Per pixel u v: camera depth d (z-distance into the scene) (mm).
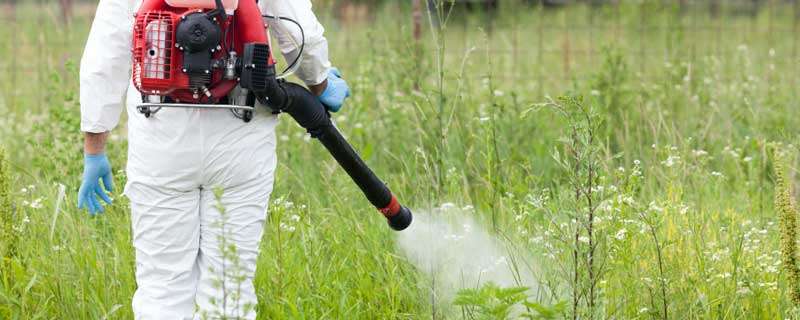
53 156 8672
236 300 5359
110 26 5332
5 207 6621
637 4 14211
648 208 7035
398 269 7047
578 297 5684
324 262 7184
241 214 5602
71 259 6906
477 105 11008
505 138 9570
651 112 10719
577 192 5586
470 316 6156
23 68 13805
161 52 5105
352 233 7516
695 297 6359
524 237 7004
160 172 5438
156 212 5527
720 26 14359
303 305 6625
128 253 7039
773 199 8648
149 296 5625
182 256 5617
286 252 7051
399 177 9234
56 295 6512
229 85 5285
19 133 10508
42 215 7633
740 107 11008
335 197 8281
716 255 6594
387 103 10430
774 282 6422
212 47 5156
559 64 15008
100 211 5906
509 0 17688
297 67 5586
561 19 17797
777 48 15477
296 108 5613
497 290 5480
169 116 5363
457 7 18172
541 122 10180
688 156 9234
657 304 6266
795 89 11594
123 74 5418
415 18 11625
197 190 5582
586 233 6211
